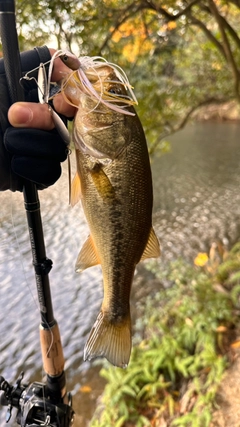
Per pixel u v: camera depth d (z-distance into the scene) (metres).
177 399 0.80
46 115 0.25
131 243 0.31
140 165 0.30
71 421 0.33
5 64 0.24
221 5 1.04
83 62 0.27
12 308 1.15
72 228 1.45
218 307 0.93
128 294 0.32
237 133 4.38
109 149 0.29
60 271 1.40
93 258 0.33
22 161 0.25
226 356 0.82
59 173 0.27
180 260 1.24
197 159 3.33
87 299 1.32
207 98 1.25
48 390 0.33
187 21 1.04
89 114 0.28
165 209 2.25
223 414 0.67
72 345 1.12
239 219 1.99
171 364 0.86
